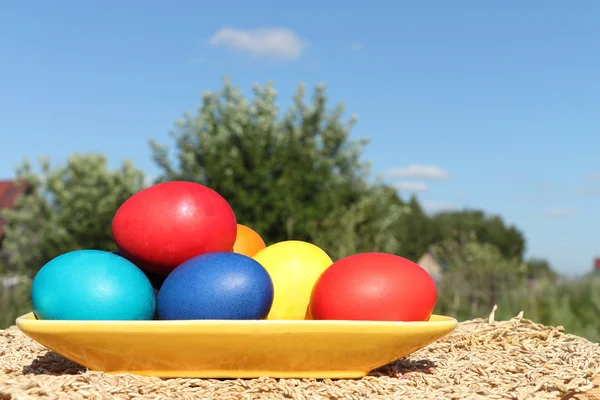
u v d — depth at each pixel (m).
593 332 1.18
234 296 0.47
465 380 0.49
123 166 2.03
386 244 1.72
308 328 0.45
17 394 0.42
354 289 0.48
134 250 0.50
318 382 0.47
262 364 0.46
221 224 0.50
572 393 0.47
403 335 0.46
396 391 0.47
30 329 0.46
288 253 0.52
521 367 0.52
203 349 0.45
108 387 0.44
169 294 0.48
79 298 0.47
